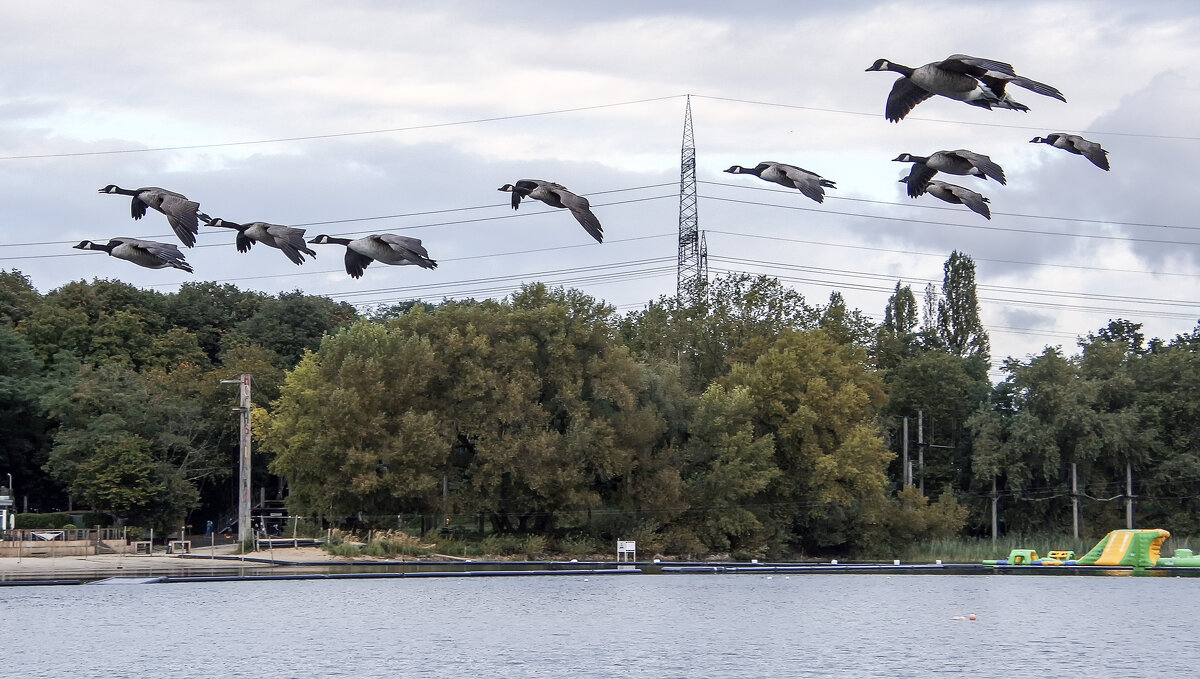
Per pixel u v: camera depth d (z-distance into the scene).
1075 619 75.88
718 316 145.75
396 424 116.25
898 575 111.12
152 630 67.19
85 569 99.50
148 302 159.00
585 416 117.38
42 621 70.94
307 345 161.12
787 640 64.62
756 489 121.12
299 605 79.25
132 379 129.88
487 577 101.38
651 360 138.50
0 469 130.12
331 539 116.25
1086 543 135.25
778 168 31.17
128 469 118.50
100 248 31.28
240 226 33.56
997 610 80.88
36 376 131.88
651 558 120.38
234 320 167.75
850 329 152.75
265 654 58.84
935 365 151.62
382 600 82.75
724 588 94.62
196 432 128.62
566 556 119.88
